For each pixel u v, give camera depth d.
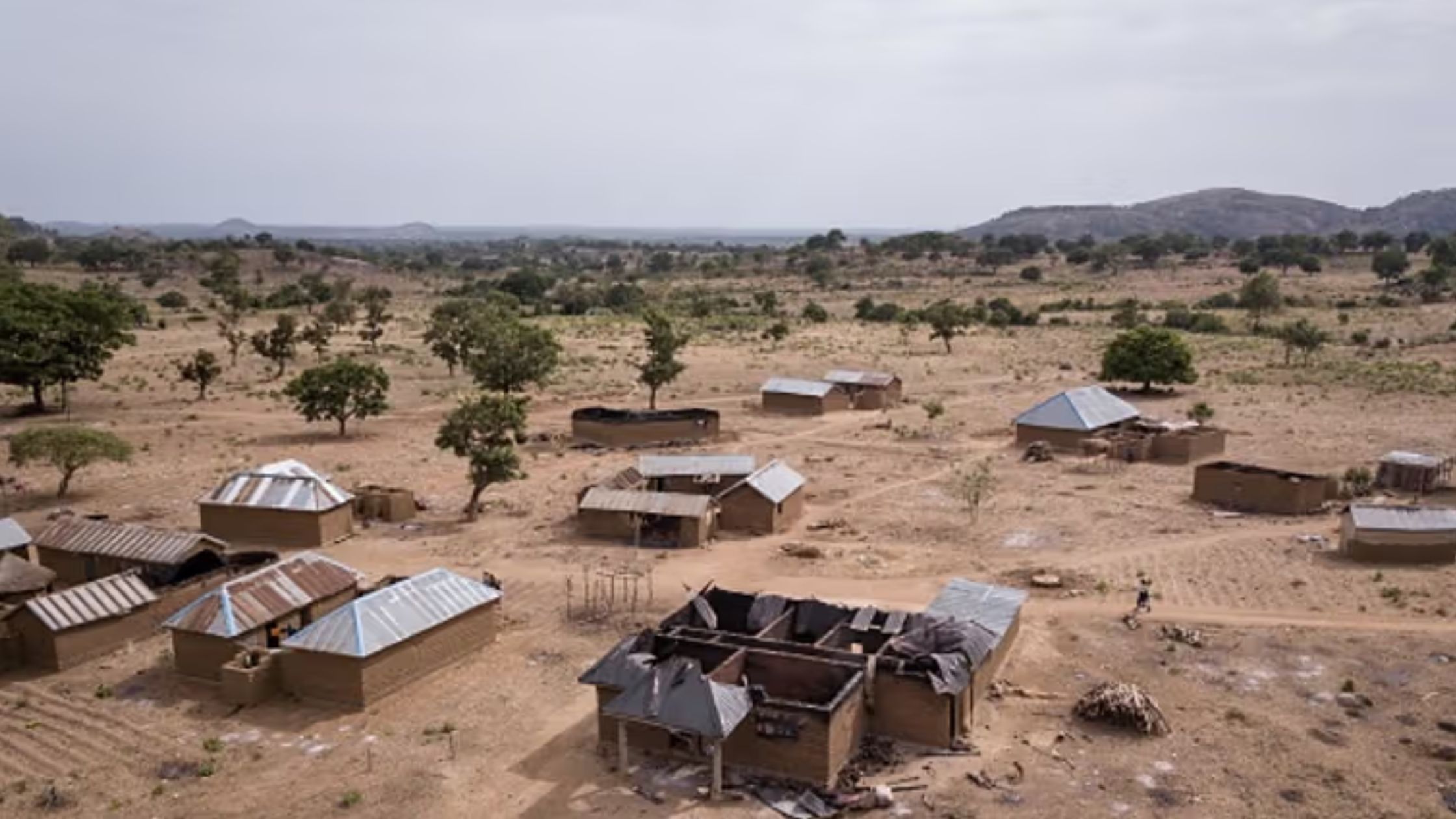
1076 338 136.12
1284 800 27.39
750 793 27.94
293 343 102.25
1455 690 33.56
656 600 42.62
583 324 148.38
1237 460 67.56
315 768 29.38
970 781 28.58
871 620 35.72
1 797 27.92
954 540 51.00
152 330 130.88
